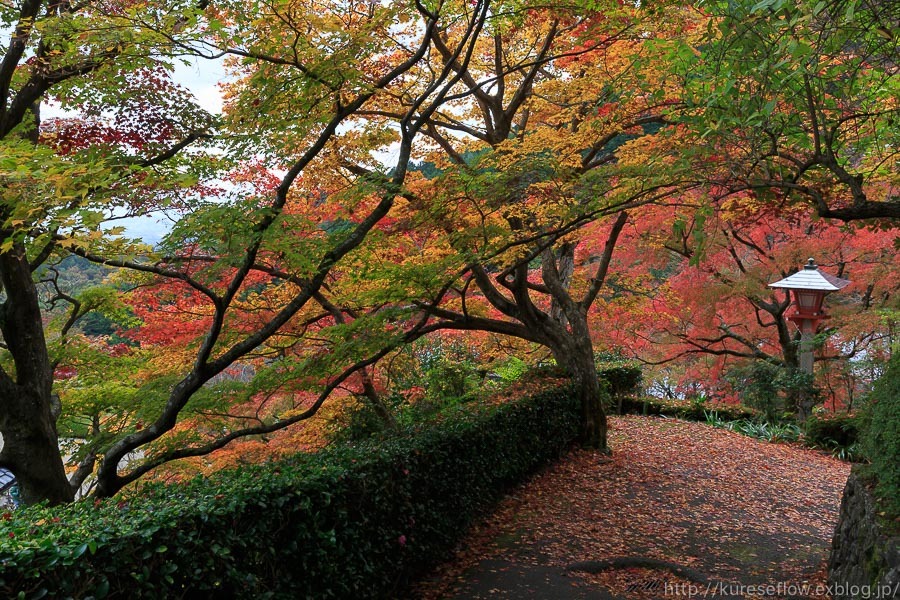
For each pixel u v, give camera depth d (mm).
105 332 11922
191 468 7934
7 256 5117
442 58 9070
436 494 6078
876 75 4980
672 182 5098
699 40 7199
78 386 8523
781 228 12719
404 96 8227
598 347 13203
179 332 7879
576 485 8688
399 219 7699
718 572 5879
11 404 5430
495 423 7742
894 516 4367
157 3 4695
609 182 5910
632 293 11898
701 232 4680
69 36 4898
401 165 5754
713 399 17562
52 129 6246
